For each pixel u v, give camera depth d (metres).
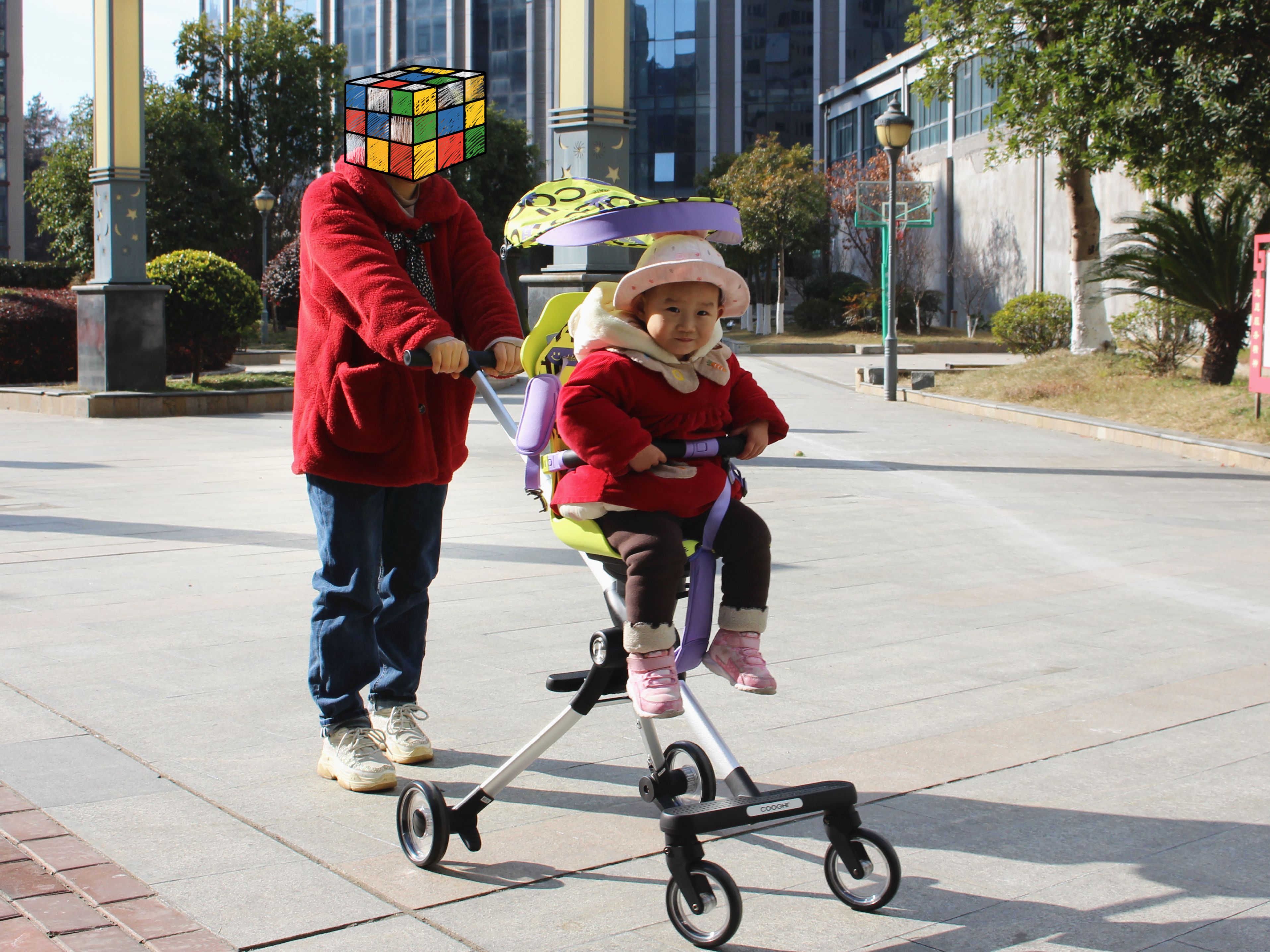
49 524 7.87
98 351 16.84
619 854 2.93
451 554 6.87
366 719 3.48
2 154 62.41
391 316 2.86
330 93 46.75
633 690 2.54
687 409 2.62
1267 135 12.48
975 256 40.47
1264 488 9.88
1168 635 5.18
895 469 11.02
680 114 59.66
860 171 45.31
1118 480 10.35
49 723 3.87
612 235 2.58
